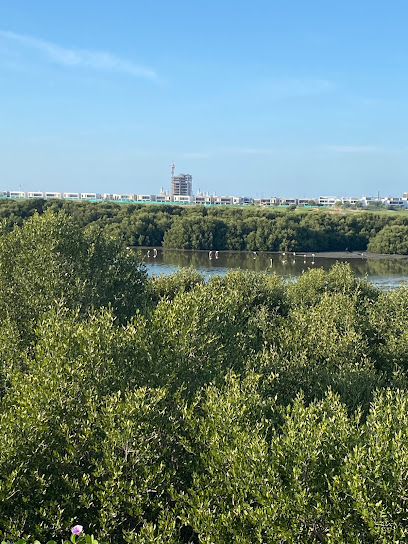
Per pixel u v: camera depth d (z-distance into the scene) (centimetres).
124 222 16412
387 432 1562
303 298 5422
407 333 3522
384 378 3062
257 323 3506
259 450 1509
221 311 2658
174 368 2142
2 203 16075
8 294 3139
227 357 2564
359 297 5228
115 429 1634
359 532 1360
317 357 3142
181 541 1584
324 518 1377
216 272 11512
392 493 1361
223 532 1463
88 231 4103
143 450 1614
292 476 1450
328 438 1556
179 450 1856
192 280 5169
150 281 5025
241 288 4697
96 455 1733
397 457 1419
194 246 16162
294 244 16362
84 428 1677
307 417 1638
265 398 2136
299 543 1373
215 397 1856
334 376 2784
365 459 1433
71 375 1834
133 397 1747
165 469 1750
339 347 3142
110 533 1564
